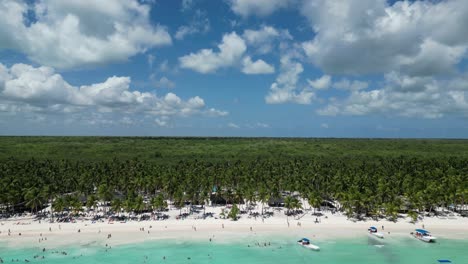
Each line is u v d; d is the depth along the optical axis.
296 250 110.44
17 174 179.50
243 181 172.38
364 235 124.06
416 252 109.00
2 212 143.75
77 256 104.44
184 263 100.25
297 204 143.75
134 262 100.62
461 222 136.88
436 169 193.12
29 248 110.00
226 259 103.19
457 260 103.19
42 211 146.25
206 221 138.00
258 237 122.00
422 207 141.50
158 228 129.75
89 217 140.25
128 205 136.25
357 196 140.12
